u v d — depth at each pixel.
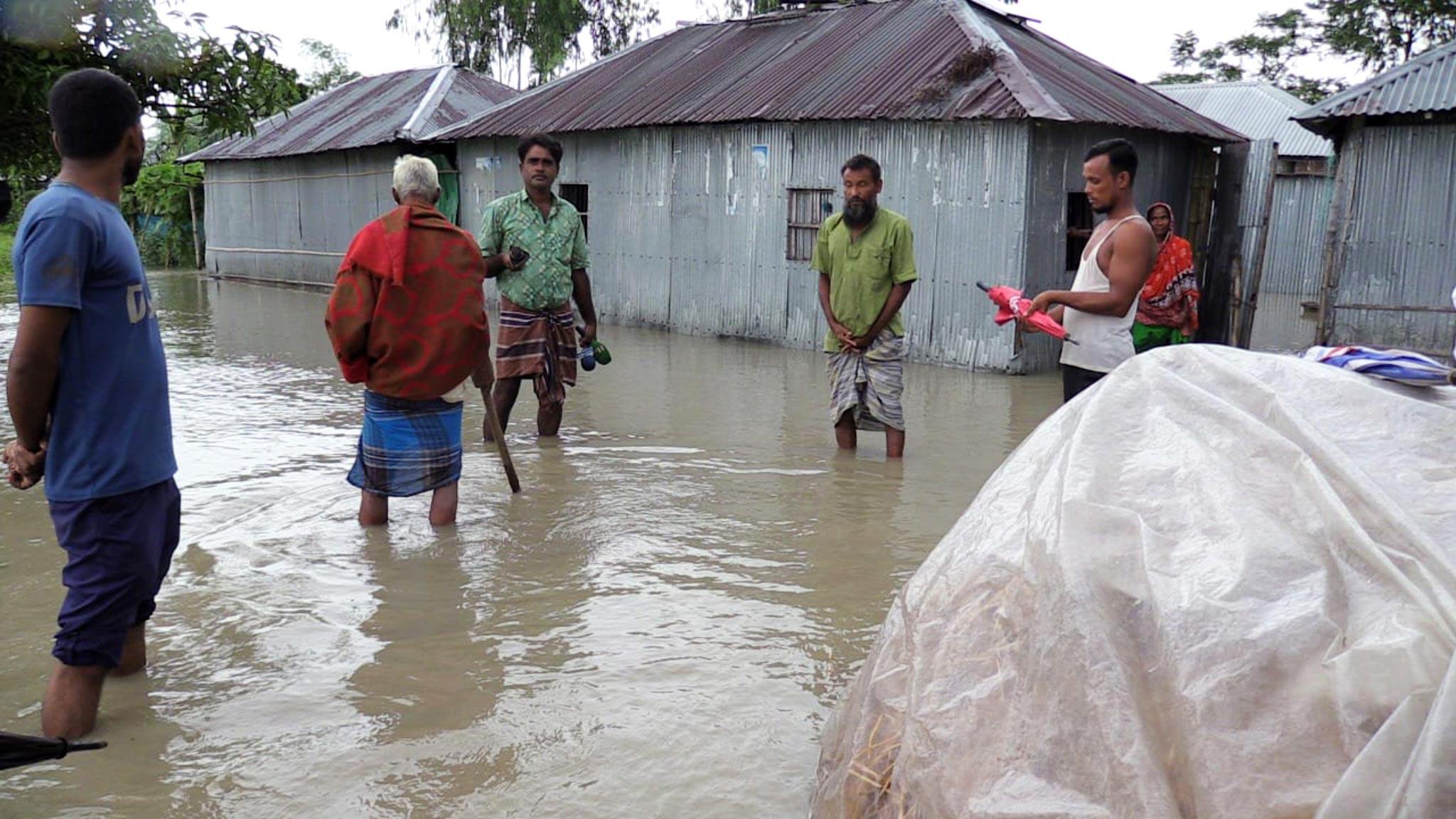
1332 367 2.65
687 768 2.97
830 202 11.99
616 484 6.00
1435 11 27.95
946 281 11.12
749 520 5.34
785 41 14.42
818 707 3.34
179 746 3.07
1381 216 10.55
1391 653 1.78
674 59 15.58
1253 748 1.79
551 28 31.89
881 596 4.30
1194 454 2.35
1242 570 2.03
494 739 3.12
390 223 4.84
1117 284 4.91
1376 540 2.02
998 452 6.98
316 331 13.55
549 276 6.92
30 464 3.02
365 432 5.07
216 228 23.45
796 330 12.50
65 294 2.88
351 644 3.78
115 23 6.60
